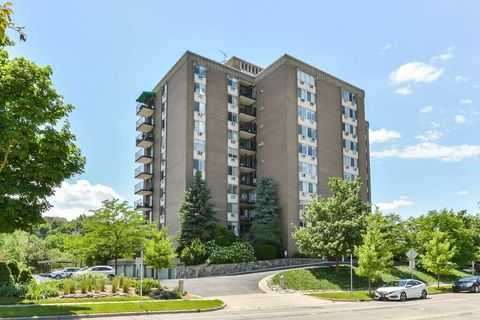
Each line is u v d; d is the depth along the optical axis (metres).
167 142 56.53
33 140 20.02
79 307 18.67
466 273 52.47
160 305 20.14
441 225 47.50
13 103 18.94
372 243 30.67
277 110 56.22
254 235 51.09
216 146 54.41
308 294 28.58
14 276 25.64
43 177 20.62
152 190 58.78
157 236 30.62
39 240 82.19
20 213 20.39
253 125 60.31
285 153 53.59
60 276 47.53
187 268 39.09
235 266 42.09
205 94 54.84
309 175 55.38
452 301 26.94
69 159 21.55
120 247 32.84
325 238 36.94
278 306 23.09
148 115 62.88
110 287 26.98
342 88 62.97
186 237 45.47
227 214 53.84
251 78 60.88
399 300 27.44
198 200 46.78
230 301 24.44
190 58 54.53
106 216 31.91
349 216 37.47
